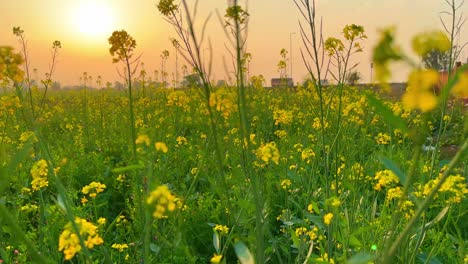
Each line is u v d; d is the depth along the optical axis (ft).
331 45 9.74
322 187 12.27
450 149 23.03
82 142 25.84
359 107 13.66
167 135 16.15
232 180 12.41
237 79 5.41
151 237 10.11
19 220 10.69
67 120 33.83
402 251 7.29
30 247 4.13
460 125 26.21
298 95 28.96
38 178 9.26
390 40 3.02
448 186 7.38
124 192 16.40
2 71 4.78
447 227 11.14
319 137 14.53
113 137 26.48
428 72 2.96
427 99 2.99
